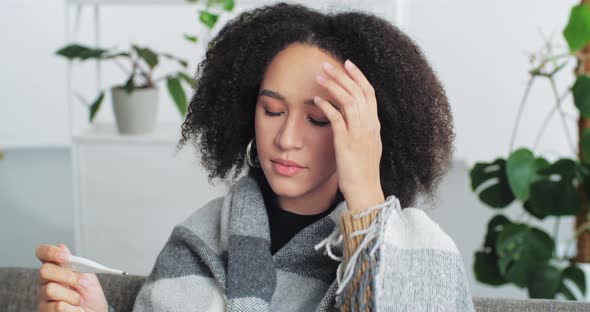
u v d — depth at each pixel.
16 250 3.29
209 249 1.13
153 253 2.42
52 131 4.62
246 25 1.08
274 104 1.00
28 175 4.19
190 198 2.37
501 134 4.08
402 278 0.95
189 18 4.40
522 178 2.01
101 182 2.40
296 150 0.99
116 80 4.46
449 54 4.05
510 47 3.98
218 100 1.12
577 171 2.02
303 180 1.01
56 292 1.03
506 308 1.13
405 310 0.94
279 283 1.08
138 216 2.40
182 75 2.40
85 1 2.38
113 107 2.38
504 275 2.11
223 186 2.33
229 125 1.12
